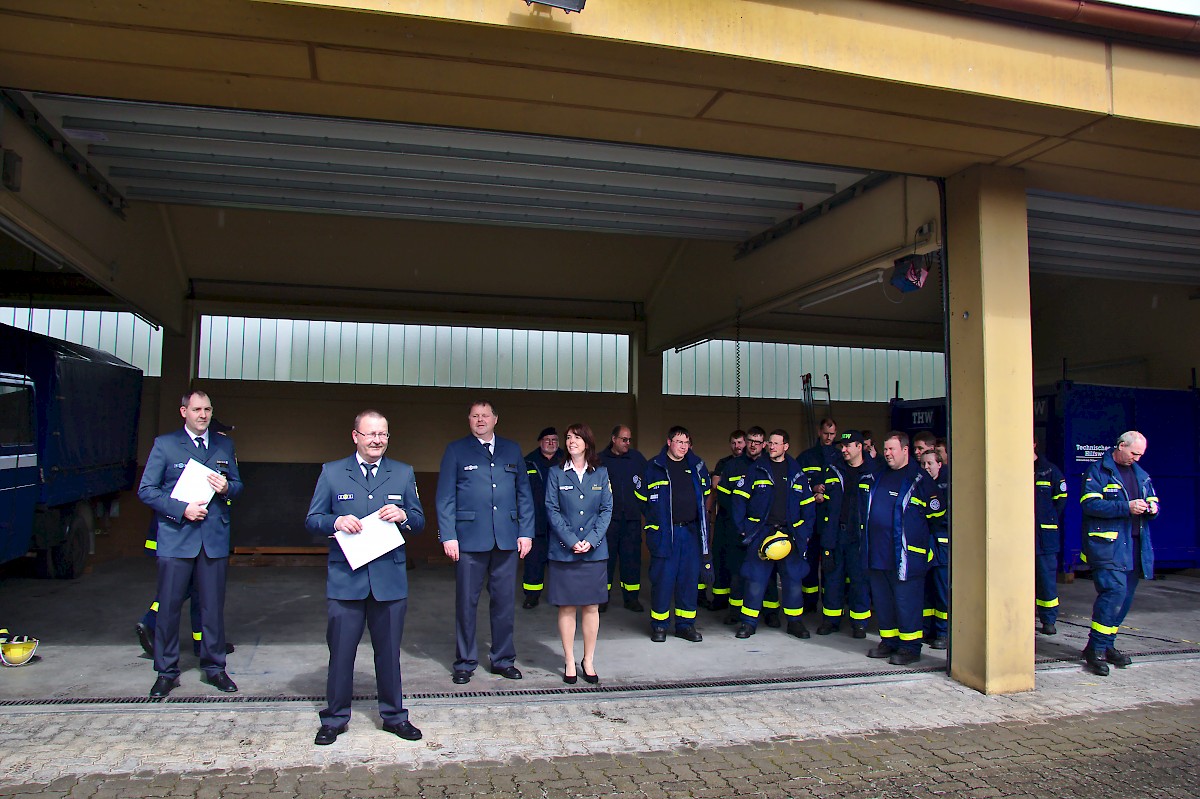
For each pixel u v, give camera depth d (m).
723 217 8.05
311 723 4.43
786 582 6.96
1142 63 4.70
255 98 4.41
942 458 6.90
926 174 5.62
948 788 3.85
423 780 3.75
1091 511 5.99
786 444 6.91
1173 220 7.89
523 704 4.88
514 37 3.71
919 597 6.06
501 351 12.04
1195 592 9.84
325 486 4.23
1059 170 5.48
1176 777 4.04
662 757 4.12
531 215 8.18
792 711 4.90
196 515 4.82
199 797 3.49
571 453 5.46
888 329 13.31
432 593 8.91
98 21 3.57
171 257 10.51
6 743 4.04
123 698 4.80
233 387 11.16
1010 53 4.41
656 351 12.08
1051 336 13.55
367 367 11.57
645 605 8.32
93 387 9.10
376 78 4.15
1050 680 5.68
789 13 4.02
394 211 7.97
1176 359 11.41
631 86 4.24
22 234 6.01
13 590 8.37
